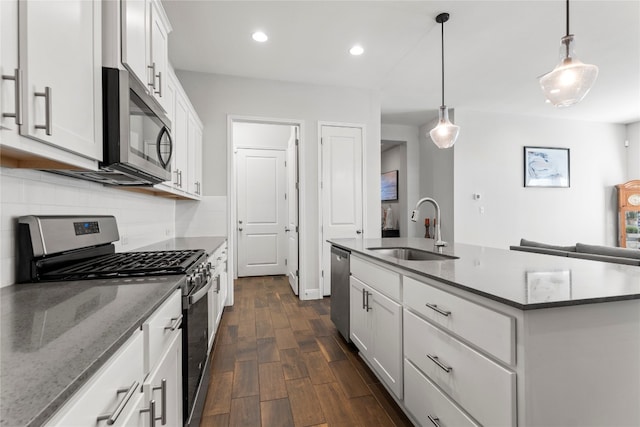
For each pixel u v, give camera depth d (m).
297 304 3.61
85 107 1.00
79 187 1.52
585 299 0.90
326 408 1.70
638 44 2.96
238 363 2.19
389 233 6.24
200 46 2.98
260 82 3.69
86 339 0.65
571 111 5.02
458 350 1.13
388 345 1.70
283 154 5.26
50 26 0.81
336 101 3.95
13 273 1.12
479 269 1.36
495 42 2.94
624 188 5.39
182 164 2.53
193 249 2.15
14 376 0.50
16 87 0.70
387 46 3.00
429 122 5.69
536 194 5.27
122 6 1.18
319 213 3.87
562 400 0.90
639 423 0.98
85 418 0.54
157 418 0.82
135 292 1.02
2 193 1.06
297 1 2.33
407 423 1.57
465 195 4.97
